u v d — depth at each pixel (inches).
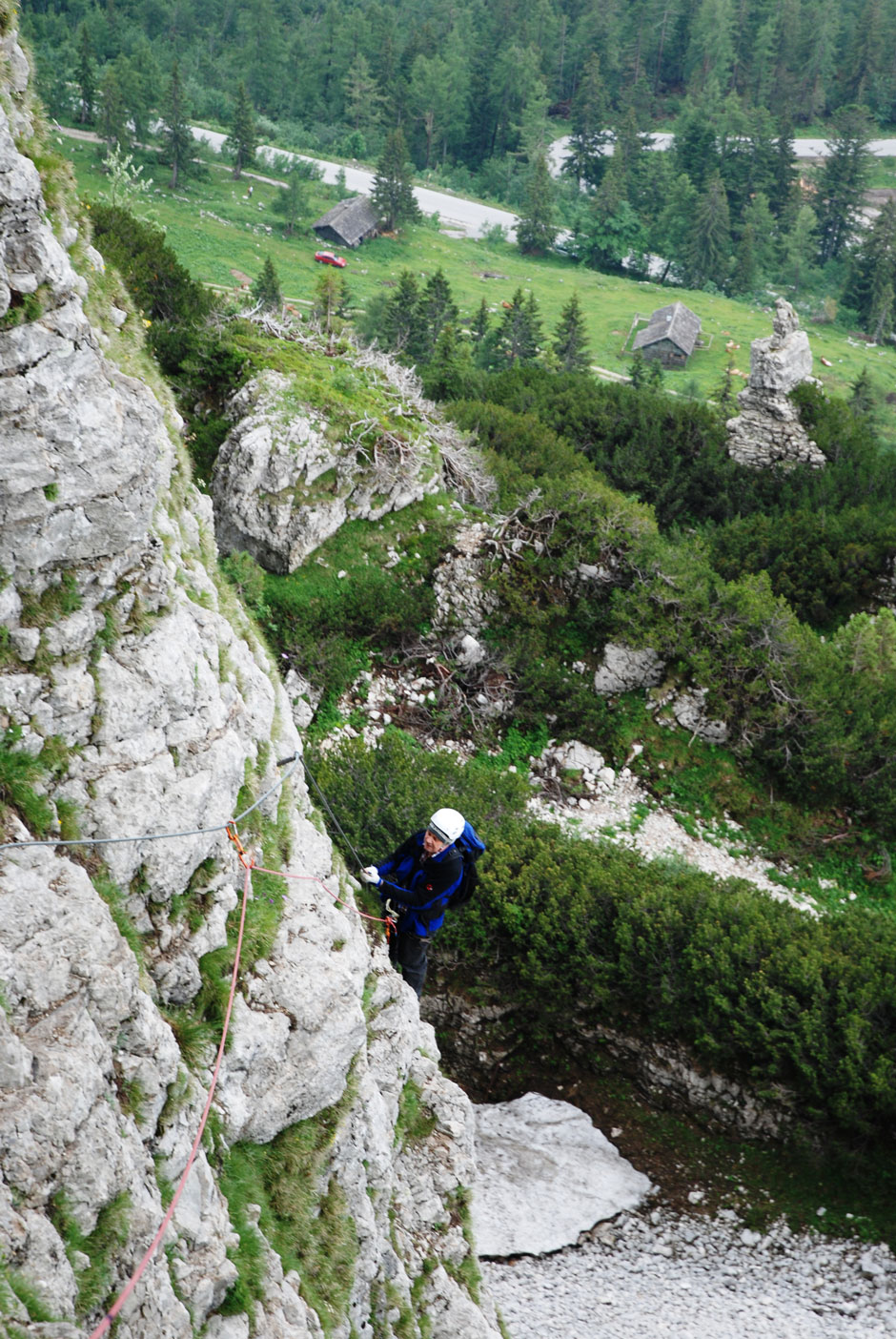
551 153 7564.0
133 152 5438.0
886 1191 737.0
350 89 7391.7
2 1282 196.2
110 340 421.4
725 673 1143.0
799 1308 685.9
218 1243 269.3
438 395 1963.6
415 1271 390.9
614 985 794.2
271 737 402.3
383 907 420.2
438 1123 447.5
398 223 5767.7
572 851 870.4
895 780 1087.0
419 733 1093.8
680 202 6176.2
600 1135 787.4
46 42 6628.9
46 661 278.1
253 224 5221.5
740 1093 774.5
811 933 814.5
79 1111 225.3
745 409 1729.8
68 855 268.8
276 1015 327.3
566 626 1200.8
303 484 1112.8
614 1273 700.7
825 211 6604.3
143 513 298.7
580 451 1749.5
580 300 5344.5
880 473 1642.5
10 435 265.0
